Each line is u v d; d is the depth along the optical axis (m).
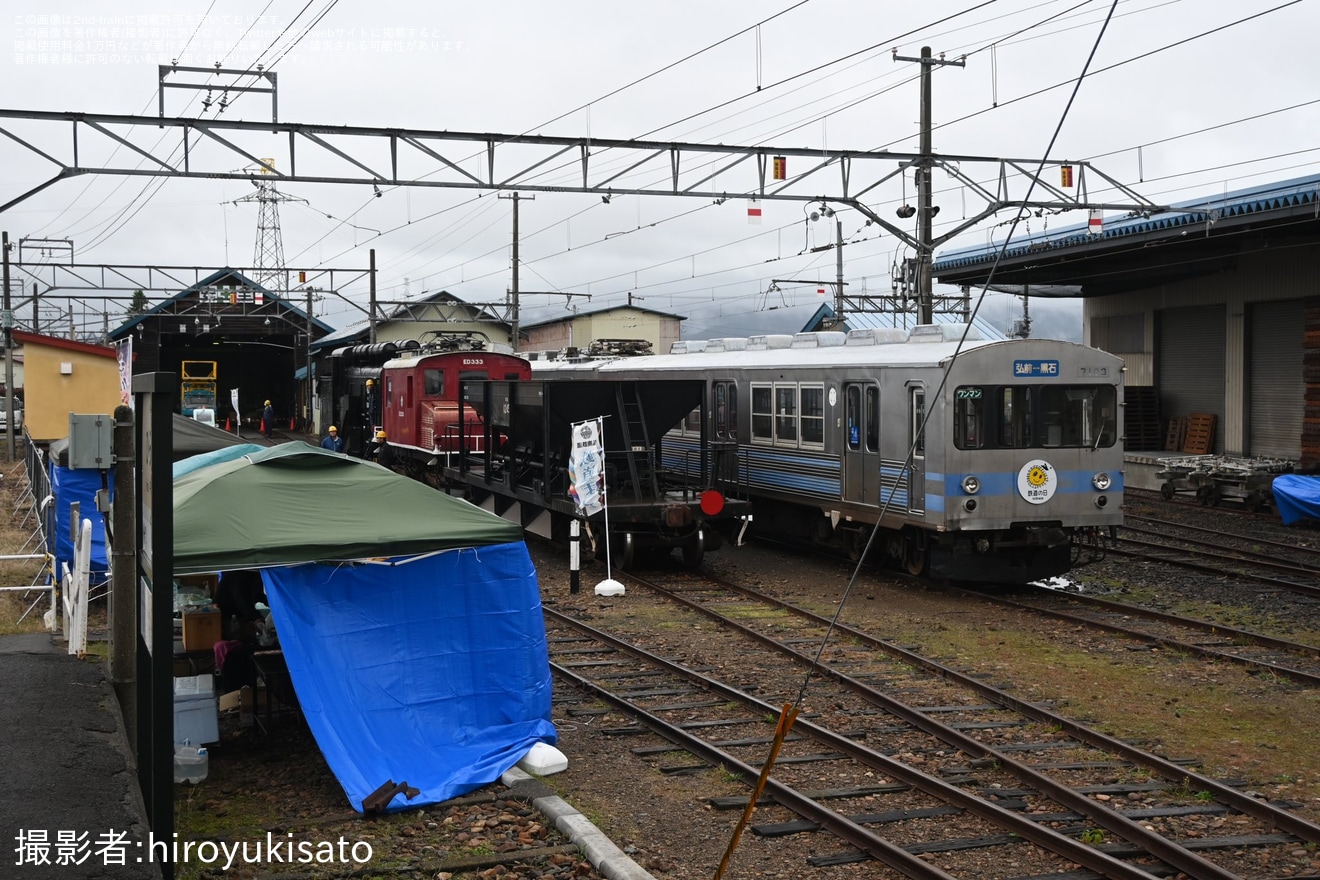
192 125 16.45
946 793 7.64
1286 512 20.98
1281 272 25.70
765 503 19.66
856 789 7.83
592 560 17.73
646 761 8.55
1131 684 10.57
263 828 7.14
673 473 22.19
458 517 8.52
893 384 15.39
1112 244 24.80
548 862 6.64
